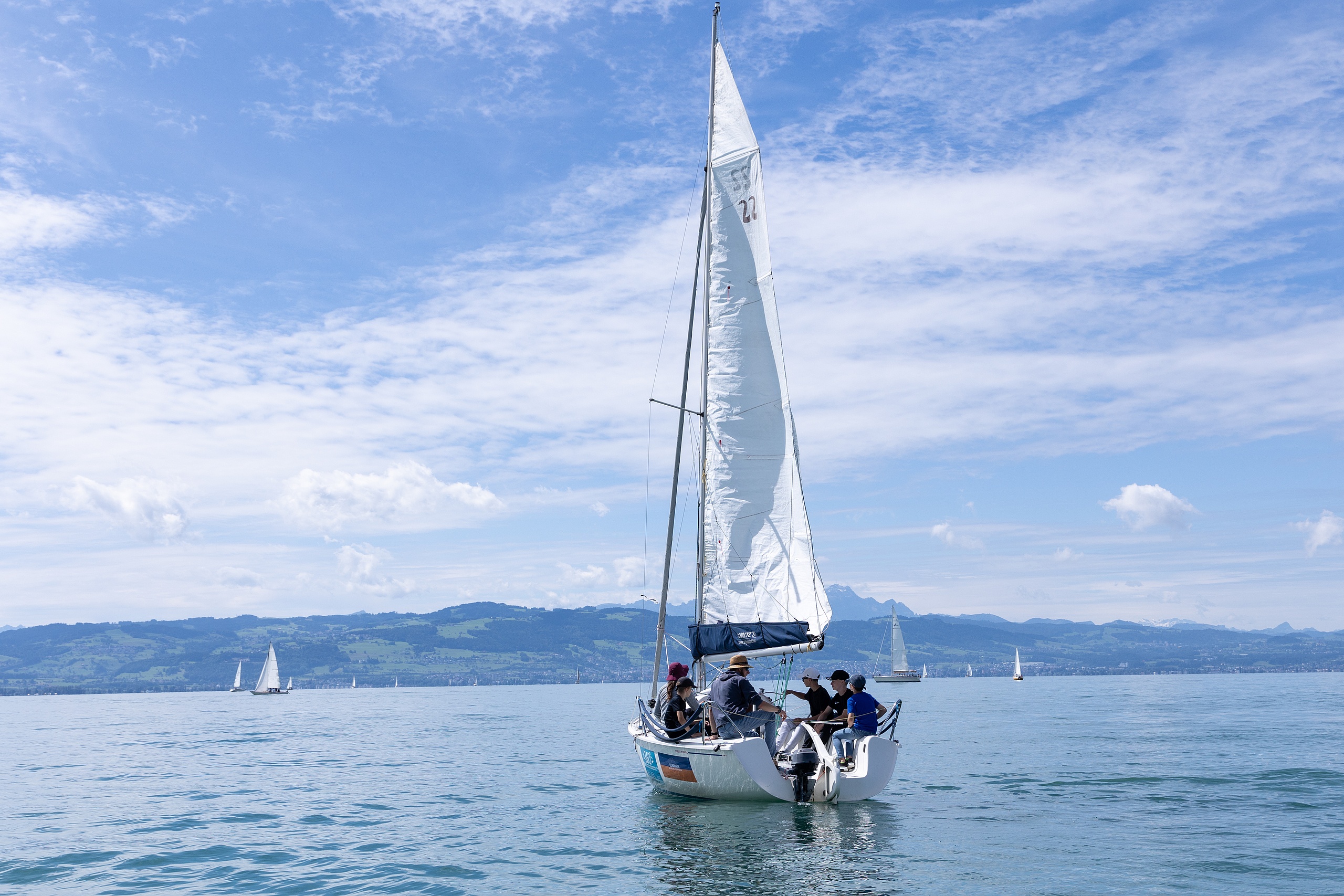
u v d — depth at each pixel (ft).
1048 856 43.68
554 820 58.29
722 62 66.80
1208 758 86.02
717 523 62.80
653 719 61.62
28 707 416.46
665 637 68.28
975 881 38.81
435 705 346.33
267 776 88.84
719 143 66.18
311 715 267.18
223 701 515.09
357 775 88.84
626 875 41.88
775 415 62.85
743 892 37.81
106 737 161.89
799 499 61.46
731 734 55.16
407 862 46.50
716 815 55.93
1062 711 192.75
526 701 397.80
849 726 56.90
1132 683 500.33
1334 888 37.32
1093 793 64.90
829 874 40.42
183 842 53.11
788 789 55.16
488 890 40.16
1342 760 82.38
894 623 636.07
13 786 82.99
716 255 65.31
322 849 50.47
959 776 75.87
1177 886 37.68
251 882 42.73
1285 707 188.44
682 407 69.36
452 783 80.59
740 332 64.03
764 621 60.59
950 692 409.90
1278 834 48.80
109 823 60.64
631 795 69.31
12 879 44.24
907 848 45.80
